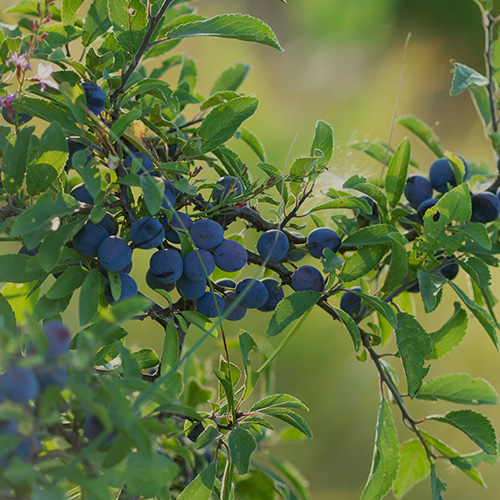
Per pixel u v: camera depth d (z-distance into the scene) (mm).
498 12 4973
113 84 1691
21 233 1634
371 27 5152
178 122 1780
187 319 1688
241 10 5223
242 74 1832
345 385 2953
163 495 1625
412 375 1709
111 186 1669
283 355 3041
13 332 1665
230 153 1726
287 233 1738
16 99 1664
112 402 1603
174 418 1763
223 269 1697
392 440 1724
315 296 1703
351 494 2723
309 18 5219
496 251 1769
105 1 1712
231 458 1678
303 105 4531
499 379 3061
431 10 5113
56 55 1679
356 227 1745
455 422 1738
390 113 4539
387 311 1699
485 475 2688
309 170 1716
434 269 1736
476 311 1722
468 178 1795
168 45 1777
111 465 1605
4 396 1582
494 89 1812
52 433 1610
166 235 1692
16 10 1769
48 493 1589
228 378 1688
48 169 1660
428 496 2646
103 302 1678
